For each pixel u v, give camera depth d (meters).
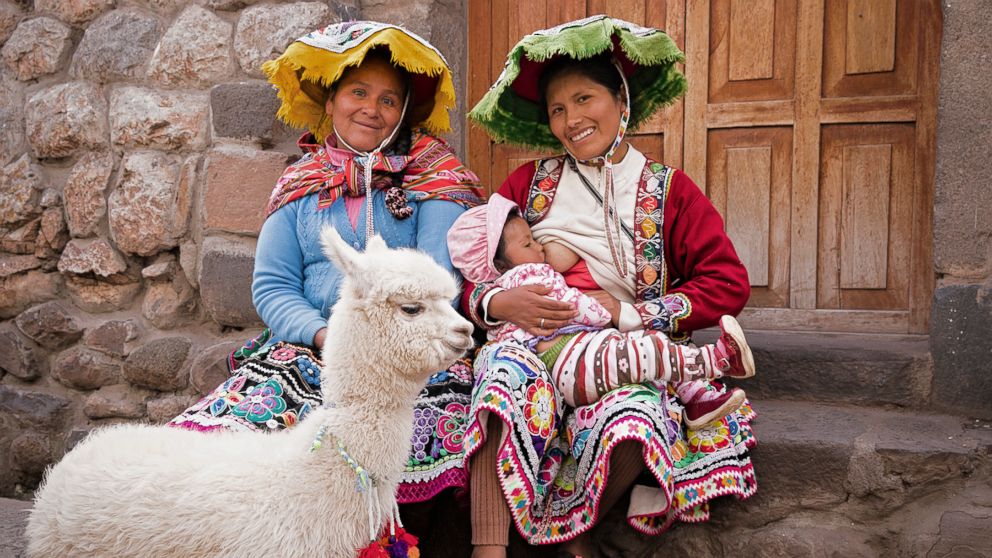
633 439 2.29
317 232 2.91
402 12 3.74
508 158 4.09
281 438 2.12
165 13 3.85
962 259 2.96
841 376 3.14
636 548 2.74
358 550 2.03
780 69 3.67
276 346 2.74
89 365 3.95
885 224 3.53
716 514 2.72
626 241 2.76
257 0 3.67
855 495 2.66
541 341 2.56
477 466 2.39
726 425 2.59
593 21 2.70
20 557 2.35
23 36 4.10
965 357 2.95
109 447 2.07
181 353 3.79
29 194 4.03
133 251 3.82
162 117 3.76
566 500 2.47
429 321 1.97
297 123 3.30
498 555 2.34
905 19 3.46
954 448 2.61
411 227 2.98
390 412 2.04
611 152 2.77
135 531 1.93
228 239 3.66
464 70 4.07
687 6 3.79
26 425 4.07
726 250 2.69
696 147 3.81
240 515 1.92
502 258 2.77
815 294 3.65
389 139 3.05
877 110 3.51
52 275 4.05
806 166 3.64
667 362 2.38
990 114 2.88
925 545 2.52
